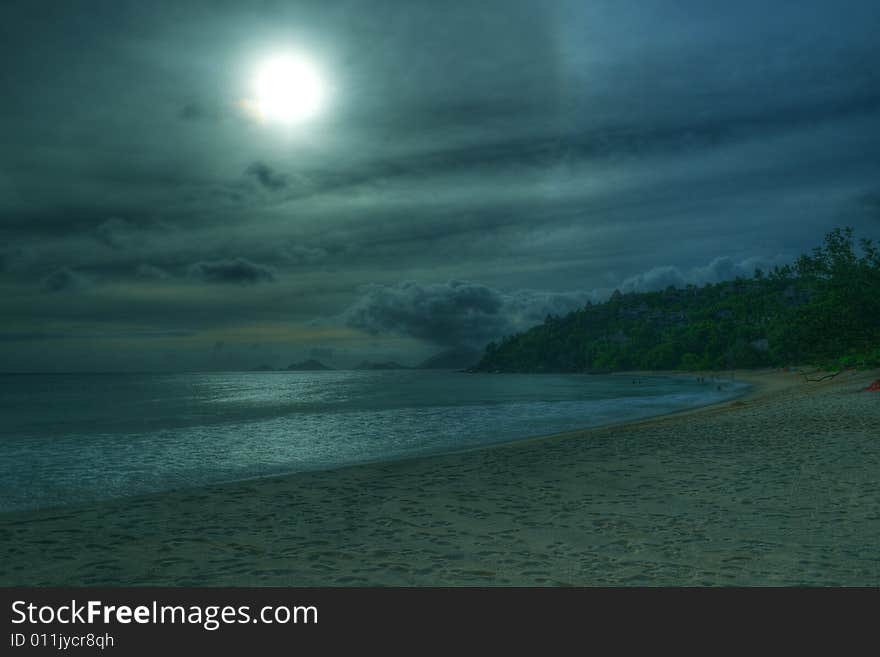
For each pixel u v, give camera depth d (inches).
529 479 488.4
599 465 540.7
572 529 331.6
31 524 369.1
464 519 362.6
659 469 508.4
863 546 283.6
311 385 5526.6
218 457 795.4
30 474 664.4
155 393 3860.7
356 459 757.3
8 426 1405.0
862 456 517.3
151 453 847.1
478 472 531.8
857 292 1614.2
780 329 4569.4
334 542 319.3
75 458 800.9
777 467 490.3
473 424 1222.9
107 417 1715.1
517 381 6136.8
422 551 298.5
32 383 6835.6
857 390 1343.5
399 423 1282.0
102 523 370.6
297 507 409.4
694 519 344.2
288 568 278.5
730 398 2047.2
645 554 283.0
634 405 1809.8
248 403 2471.7
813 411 937.5
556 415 1432.1
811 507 360.8
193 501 434.9
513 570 267.1
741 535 307.7
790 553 276.8
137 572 277.4
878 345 1626.5
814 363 1760.6
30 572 279.1
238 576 269.3
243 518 379.6
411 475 529.0
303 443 948.0
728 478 458.0
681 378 6008.9
